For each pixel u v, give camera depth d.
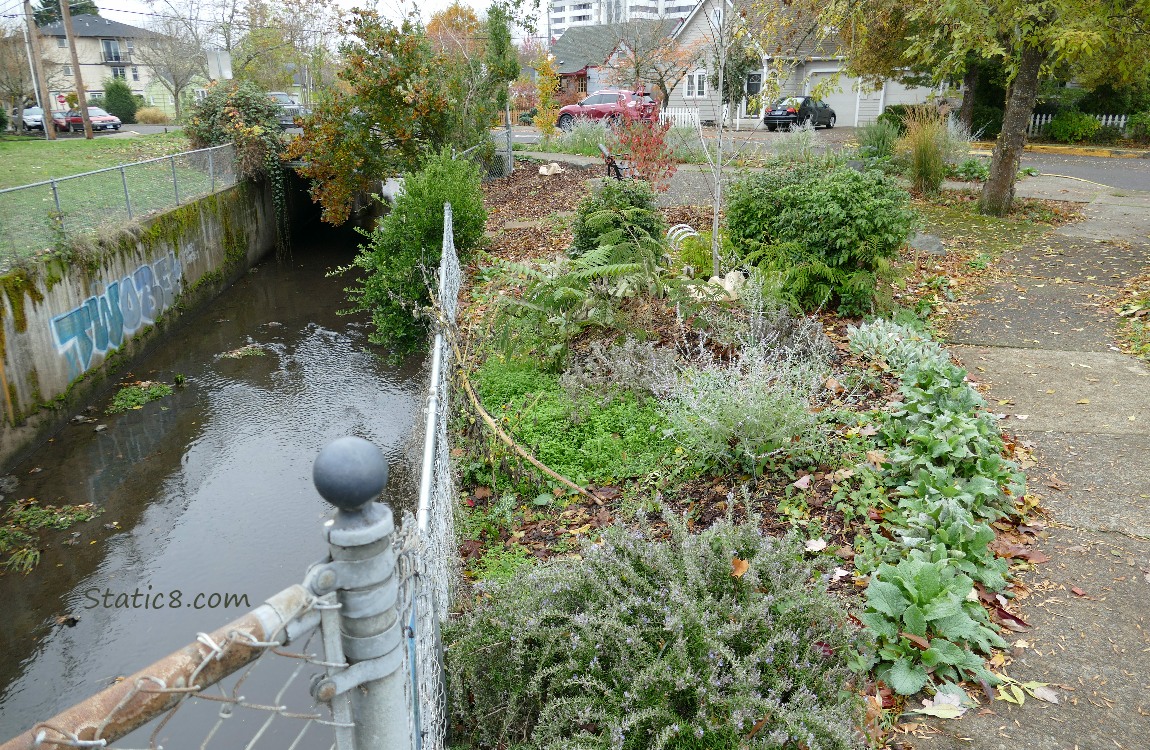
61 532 7.61
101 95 52.72
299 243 20.91
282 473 8.44
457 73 19.28
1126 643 3.40
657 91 28.23
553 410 5.97
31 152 23.00
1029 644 3.41
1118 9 10.66
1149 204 14.05
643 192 8.59
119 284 11.62
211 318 14.33
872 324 6.99
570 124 28.72
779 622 3.01
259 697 4.97
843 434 5.19
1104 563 3.94
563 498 5.05
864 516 4.29
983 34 10.42
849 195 7.36
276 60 34.97
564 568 3.37
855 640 3.16
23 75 34.62
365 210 23.02
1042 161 21.83
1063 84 28.25
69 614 6.38
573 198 16.14
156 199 13.76
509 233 13.30
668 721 2.67
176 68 40.53
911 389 5.39
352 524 1.32
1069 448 5.10
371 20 17.47
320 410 10.00
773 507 4.53
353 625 1.39
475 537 4.72
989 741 2.91
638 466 5.22
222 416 10.00
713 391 5.08
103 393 10.93
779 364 5.60
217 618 6.19
